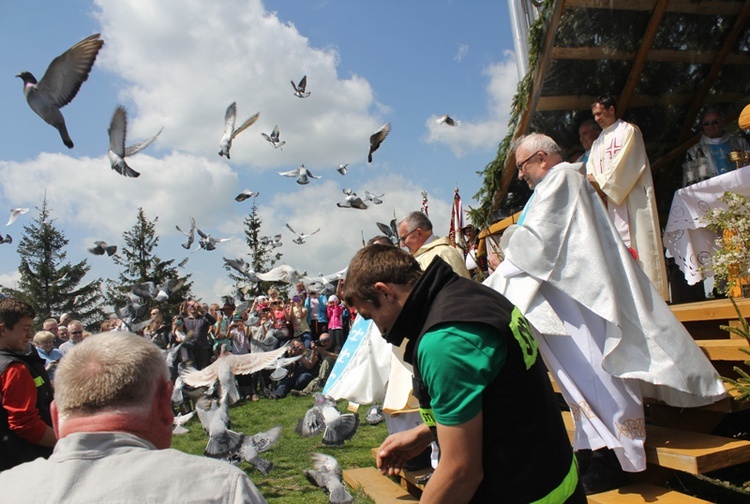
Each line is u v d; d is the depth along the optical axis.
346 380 4.88
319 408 4.68
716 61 6.42
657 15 5.79
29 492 1.35
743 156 5.44
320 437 7.09
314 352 10.86
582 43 5.97
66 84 4.07
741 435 4.39
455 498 1.81
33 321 3.81
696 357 3.33
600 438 3.24
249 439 4.89
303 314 11.71
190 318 11.16
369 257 2.12
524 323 1.99
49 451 3.67
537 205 3.58
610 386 3.31
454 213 8.52
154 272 32.12
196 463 1.43
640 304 3.38
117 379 1.50
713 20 6.05
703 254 5.37
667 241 5.61
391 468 2.36
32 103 4.06
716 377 3.34
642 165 5.17
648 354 3.29
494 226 6.69
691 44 6.23
